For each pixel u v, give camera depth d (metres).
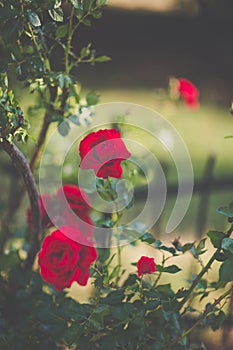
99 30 6.08
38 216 1.66
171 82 2.77
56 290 1.71
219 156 4.61
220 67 5.83
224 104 5.59
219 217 3.39
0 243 2.07
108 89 5.51
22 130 1.52
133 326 1.55
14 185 2.15
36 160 1.83
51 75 1.64
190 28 6.04
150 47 6.08
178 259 2.77
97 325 1.51
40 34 1.65
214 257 1.51
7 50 1.57
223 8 5.52
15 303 1.70
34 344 1.66
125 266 2.65
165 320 1.59
